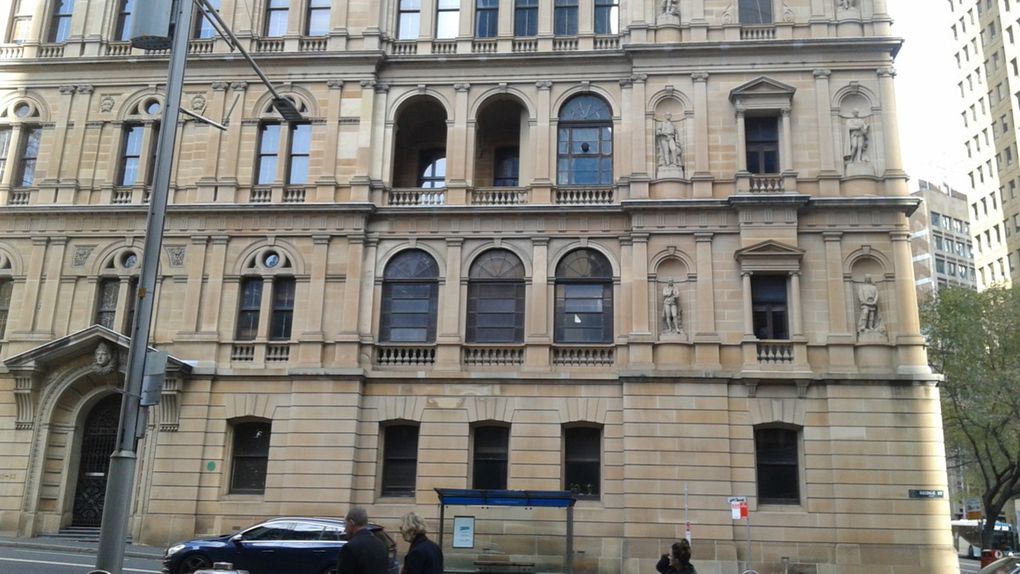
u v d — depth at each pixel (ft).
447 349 104.53
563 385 102.12
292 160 114.52
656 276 103.40
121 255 112.16
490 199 110.93
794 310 100.27
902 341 98.63
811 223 103.35
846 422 96.73
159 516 101.24
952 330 157.28
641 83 109.91
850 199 102.42
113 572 43.01
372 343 105.81
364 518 33.60
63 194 114.93
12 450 106.01
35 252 113.19
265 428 106.32
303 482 100.83
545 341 103.35
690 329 101.40
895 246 101.76
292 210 109.70
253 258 110.11
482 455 103.14
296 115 71.82
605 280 105.81
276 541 70.69
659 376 98.94
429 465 101.45
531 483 99.60
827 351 99.40
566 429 102.73
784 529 94.79
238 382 105.60
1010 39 291.38
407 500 101.71
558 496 76.54
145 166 115.65
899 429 96.27
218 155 114.21
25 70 120.16
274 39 118.11
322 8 120.47
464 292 106.73
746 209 102.99
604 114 112.47
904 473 95.04
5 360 107.14
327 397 103.14
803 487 96.58
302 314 107.14
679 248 103.81
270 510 100.99
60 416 108.17
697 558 93.86
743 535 94.84
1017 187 285.64
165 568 71.20
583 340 104.53
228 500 102.06
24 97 119.96
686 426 97.76
